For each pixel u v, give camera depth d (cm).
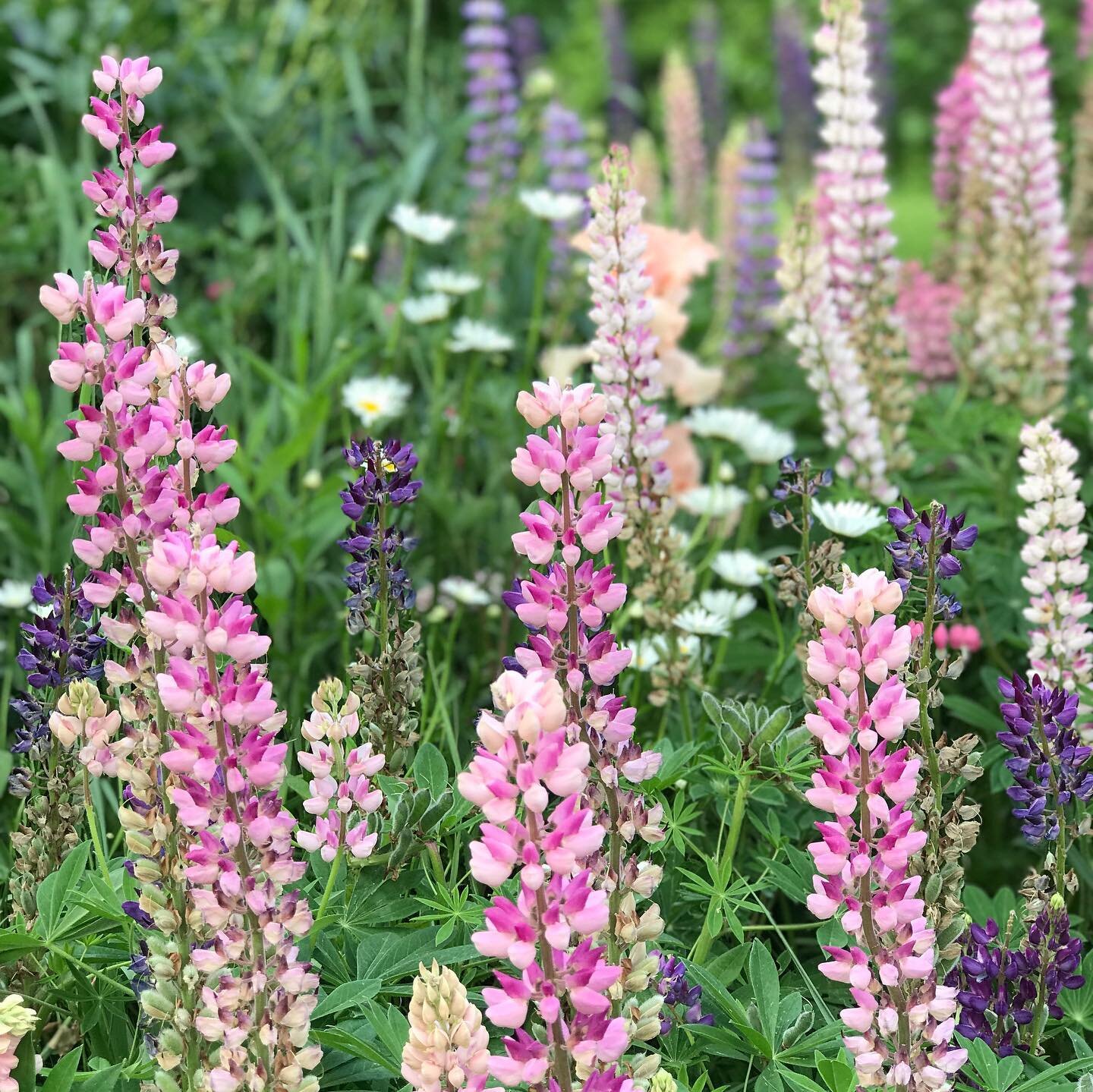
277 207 515
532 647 174
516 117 615
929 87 1322
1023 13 391
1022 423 388
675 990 207
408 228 435
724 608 336
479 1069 152
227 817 161
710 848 264
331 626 382
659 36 1512
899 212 933
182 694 157
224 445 183
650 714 323
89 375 174
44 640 218
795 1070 206
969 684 339
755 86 1431
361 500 237
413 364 500
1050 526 268
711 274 642
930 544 210
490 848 142
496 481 422
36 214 512
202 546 165
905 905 164
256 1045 167
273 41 674
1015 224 400
